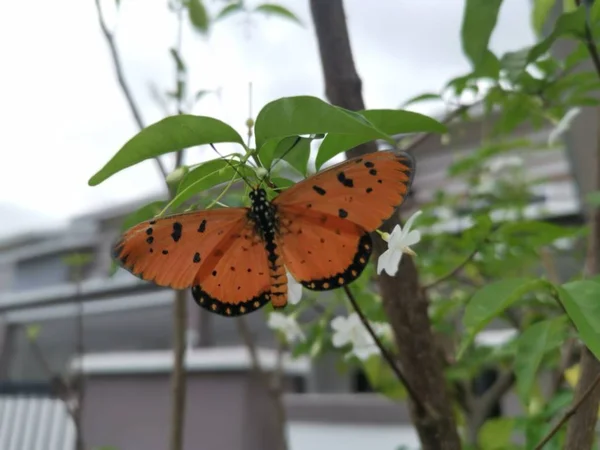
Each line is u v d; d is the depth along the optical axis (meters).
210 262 0.12
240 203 0.16
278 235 0.12
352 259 0.12
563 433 0.19
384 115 0.12
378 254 0.14
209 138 0.11
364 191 0.11
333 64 0.15
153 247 0.12
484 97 0.19
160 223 0.11
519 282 0.13
